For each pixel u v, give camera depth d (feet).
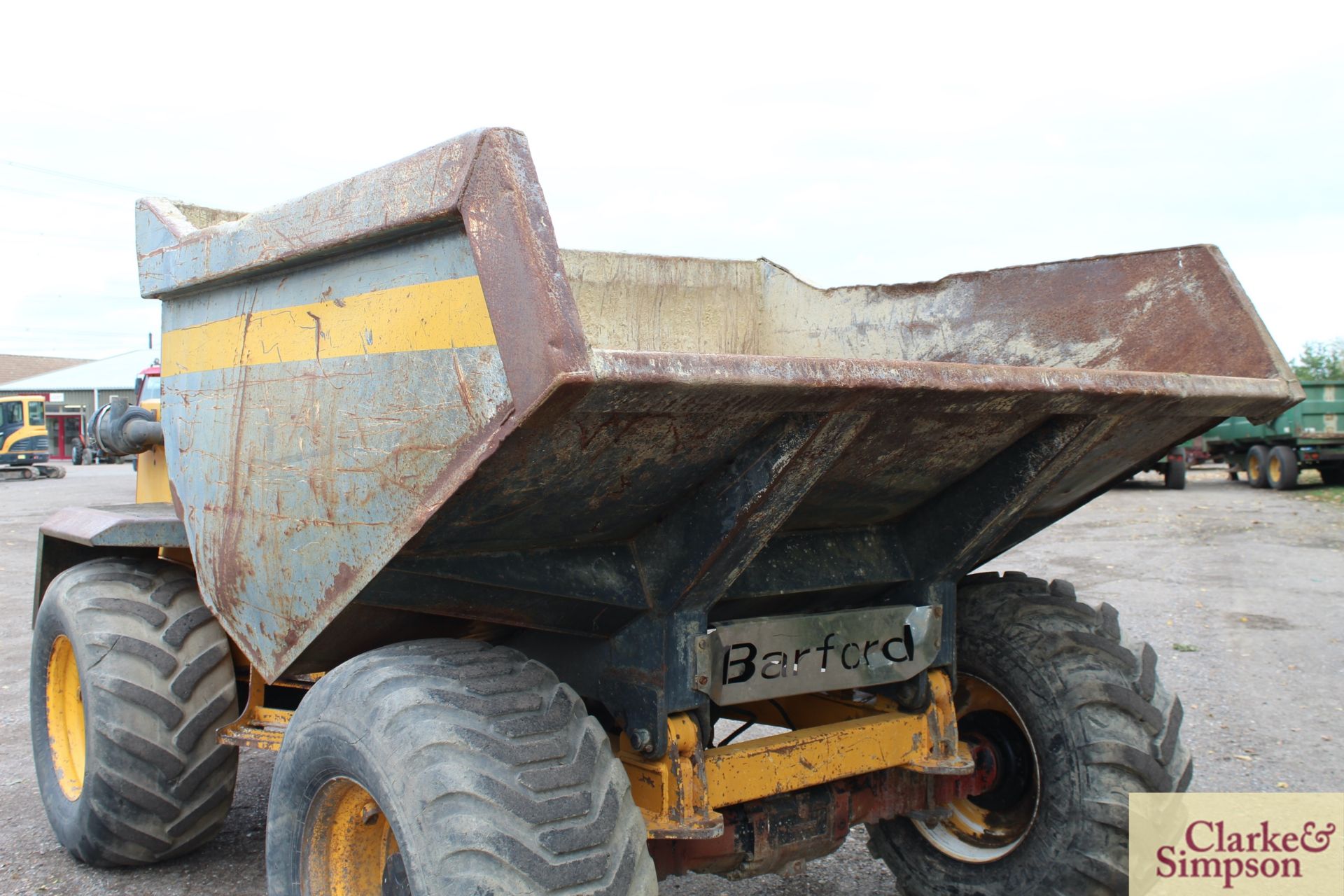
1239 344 9.96
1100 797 9.64
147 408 18.19
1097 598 29.71
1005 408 8.05
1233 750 16.78
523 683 7.52
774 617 8.95
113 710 11.79
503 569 7.82
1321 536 42.78
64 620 12.39
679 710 8.36
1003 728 10.88
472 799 6.70
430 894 6.55
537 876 6.55
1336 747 16.92
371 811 7.91
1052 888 9.89
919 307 13.35
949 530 9.78
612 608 8.34
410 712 7.13
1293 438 63.31
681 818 8.14
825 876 12.68
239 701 13.30
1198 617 27.04
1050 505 10.69
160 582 12.73
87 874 12.71
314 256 7.93
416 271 7.00
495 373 6.32
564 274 6.01
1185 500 58.70
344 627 8.34
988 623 10.68
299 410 8.25
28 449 94.07
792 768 8.93
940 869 10.98
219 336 9.52
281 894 8.32
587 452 6.73
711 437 7.16
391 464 7.22
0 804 15.14
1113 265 11.20
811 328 14.82
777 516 7.80
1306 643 24.04
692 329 14.78
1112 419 8.81
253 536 8.91
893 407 7.38
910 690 10.00
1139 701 9.86
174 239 10.23
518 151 6.24
